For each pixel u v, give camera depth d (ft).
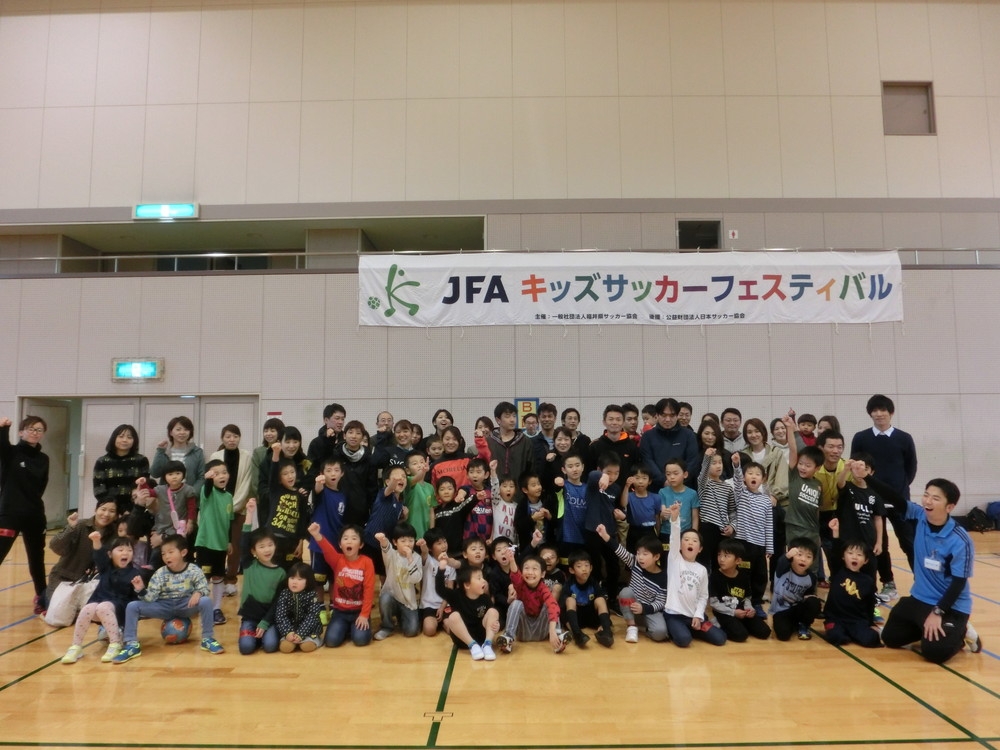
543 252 25.55
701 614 14.43
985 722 10.34
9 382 29.30
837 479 16.33
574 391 29.50
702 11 32.50
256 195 31.83
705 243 31.78
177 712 10.82
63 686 12.02
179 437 19.34
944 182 31.86
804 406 29.32
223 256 29.35
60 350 29.40
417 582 15.35
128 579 14.65
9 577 21.58
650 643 14.60
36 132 32.27
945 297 29.55
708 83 32.19
